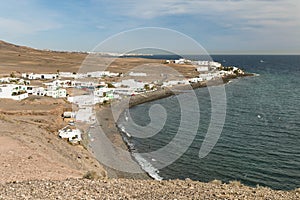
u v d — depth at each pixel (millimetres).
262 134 48906
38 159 22641
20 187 11305
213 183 13953
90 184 12094
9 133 31953
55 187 11328
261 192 11766
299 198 10914
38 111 50531
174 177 28453
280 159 36812
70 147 32062
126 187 11820
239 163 34844
